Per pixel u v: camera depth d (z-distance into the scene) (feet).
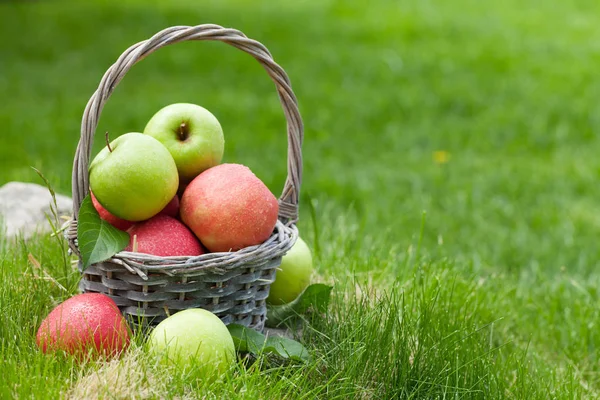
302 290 11.16
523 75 35.12
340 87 32.45
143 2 51.03
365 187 21.48
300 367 9.24
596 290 13.87
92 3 50.37
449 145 26.00
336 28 44.06
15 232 12.19
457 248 17.24
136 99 29.14
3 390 7.84
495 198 21.09
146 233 9.18
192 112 9.86
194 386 8.48
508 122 28.19
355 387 9.10
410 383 9.43
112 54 36.19
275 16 47.06
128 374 8.18
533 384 10.00
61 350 8.58
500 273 14.98
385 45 40.24
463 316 11.31
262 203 9.27
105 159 8.98
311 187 21.09
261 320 10.34
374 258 13.21
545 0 57.00
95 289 9.26
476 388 9.47
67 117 26.86
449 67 36.09
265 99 30.45
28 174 18.07
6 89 30.25
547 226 19.24
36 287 10.38
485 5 54.60
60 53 36.35
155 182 8.98
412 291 10.98
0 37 39.11
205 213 9.22
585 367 11.54
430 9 52.24
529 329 12.54
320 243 14.28
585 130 27.48
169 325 8.63
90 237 8.64
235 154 23.76
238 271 9.20
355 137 26.55
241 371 8.66
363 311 10.22
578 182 22.50
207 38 9.37
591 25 48.42
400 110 29.60
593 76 35.27
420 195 20.95
